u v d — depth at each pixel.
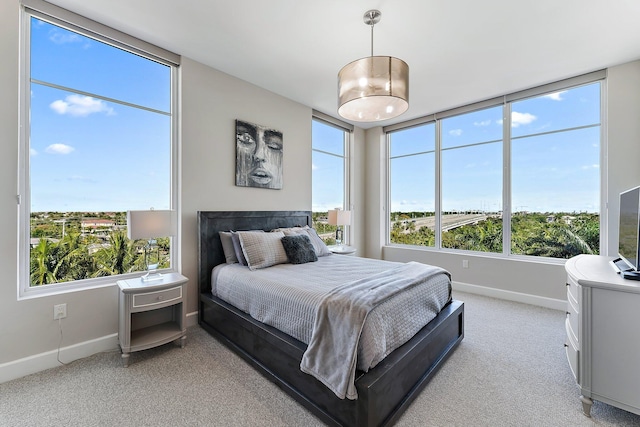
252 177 3.38
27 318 1.98
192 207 2.88
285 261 2.82
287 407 1.65
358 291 1.74
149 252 2.69
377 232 5.08
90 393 1.77
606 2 2.01
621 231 2.11
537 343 2.46
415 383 1.77
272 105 3.62
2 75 1.88
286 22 2.28
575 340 1.75
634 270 1.73
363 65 1.89
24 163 2.04
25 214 2.05
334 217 3.99
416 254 4.59
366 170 5.23
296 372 1.72
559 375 1.98
